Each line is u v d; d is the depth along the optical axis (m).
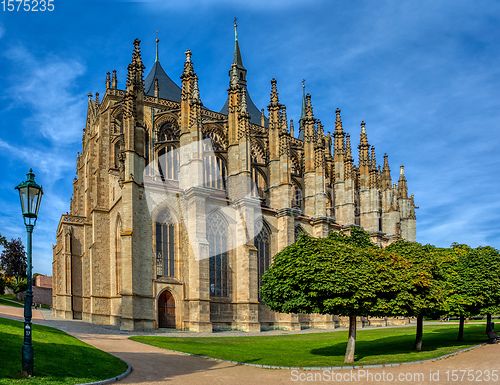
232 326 68.75
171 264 65.31
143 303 61.28
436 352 40.19
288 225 75.00
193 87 68.75
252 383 26.52
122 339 46.03
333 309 35.47
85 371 26.48
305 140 89.31
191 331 63.03
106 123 81.19
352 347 35.50
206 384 25.62
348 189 98.19
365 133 109.50
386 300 36.28
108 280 75.19
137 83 66.50
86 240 81.31
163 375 27.92
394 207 114.00
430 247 57.50
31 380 22.84
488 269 50.38
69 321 68.94
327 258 36.19
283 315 74.81
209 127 81.50
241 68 121.12
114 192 74.75
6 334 31.33
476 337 54.19
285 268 37.56
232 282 70.12
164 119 84.75
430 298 39.59
